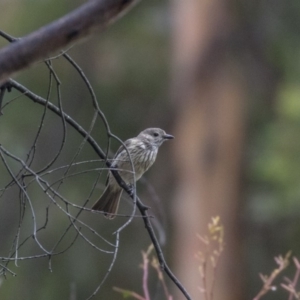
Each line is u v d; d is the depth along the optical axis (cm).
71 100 1777
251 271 1666
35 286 1673
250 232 1659
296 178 1567
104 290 1712
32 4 1736
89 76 1778
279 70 1627
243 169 1485
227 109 1481
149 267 1474
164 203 1556
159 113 1703
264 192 1614
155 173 1661
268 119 1623
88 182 1683
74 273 1688
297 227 1644
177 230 1459
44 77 1730
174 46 1534
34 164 1720
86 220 1684
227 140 1474
